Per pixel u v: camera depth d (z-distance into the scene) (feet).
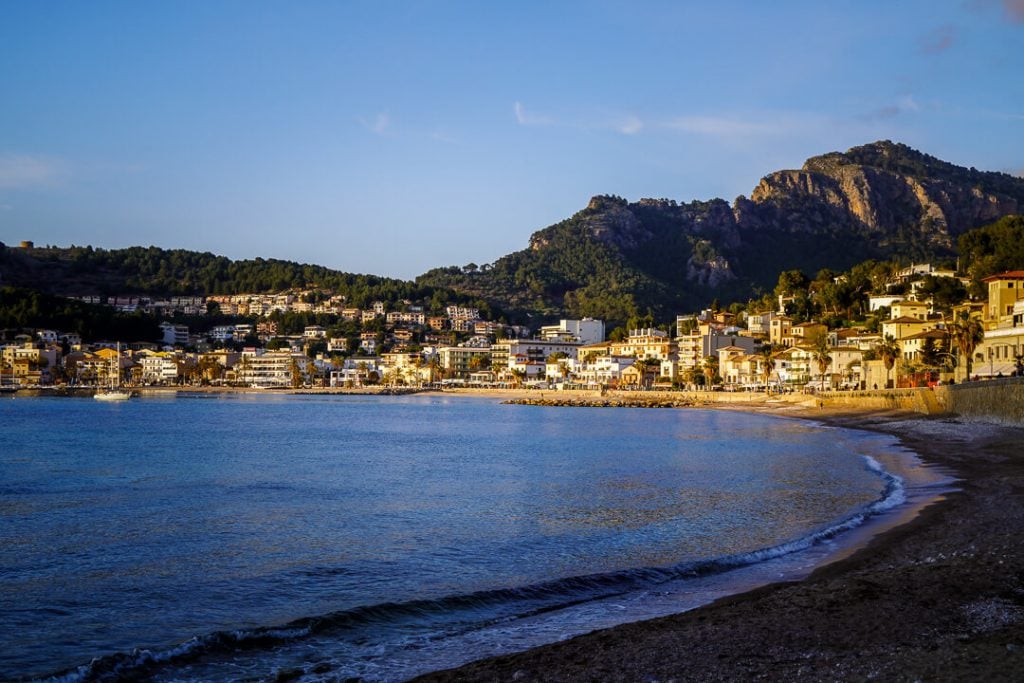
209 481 223.30
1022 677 58.54
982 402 339.57
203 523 157.89
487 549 131.75
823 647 70.95
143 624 94.89
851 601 85.35
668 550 126.62
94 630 92.68
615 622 88.48
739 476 218.79
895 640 71.46
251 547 135.33
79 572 118.93
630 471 240.12
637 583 105.81
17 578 115.65
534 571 115.85
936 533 121.19
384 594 105.40
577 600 99.04
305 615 96.89
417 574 115.75
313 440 377.50
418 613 95.96
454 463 271.08
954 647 67.05
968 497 153.79
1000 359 420.36
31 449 324.60
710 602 92.79
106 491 203.31
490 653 79.97
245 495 195.83
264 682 74.23
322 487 210.18
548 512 167.02
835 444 314.35
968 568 95.86
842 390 625.00
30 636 90.79
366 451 319.68
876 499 167.43
